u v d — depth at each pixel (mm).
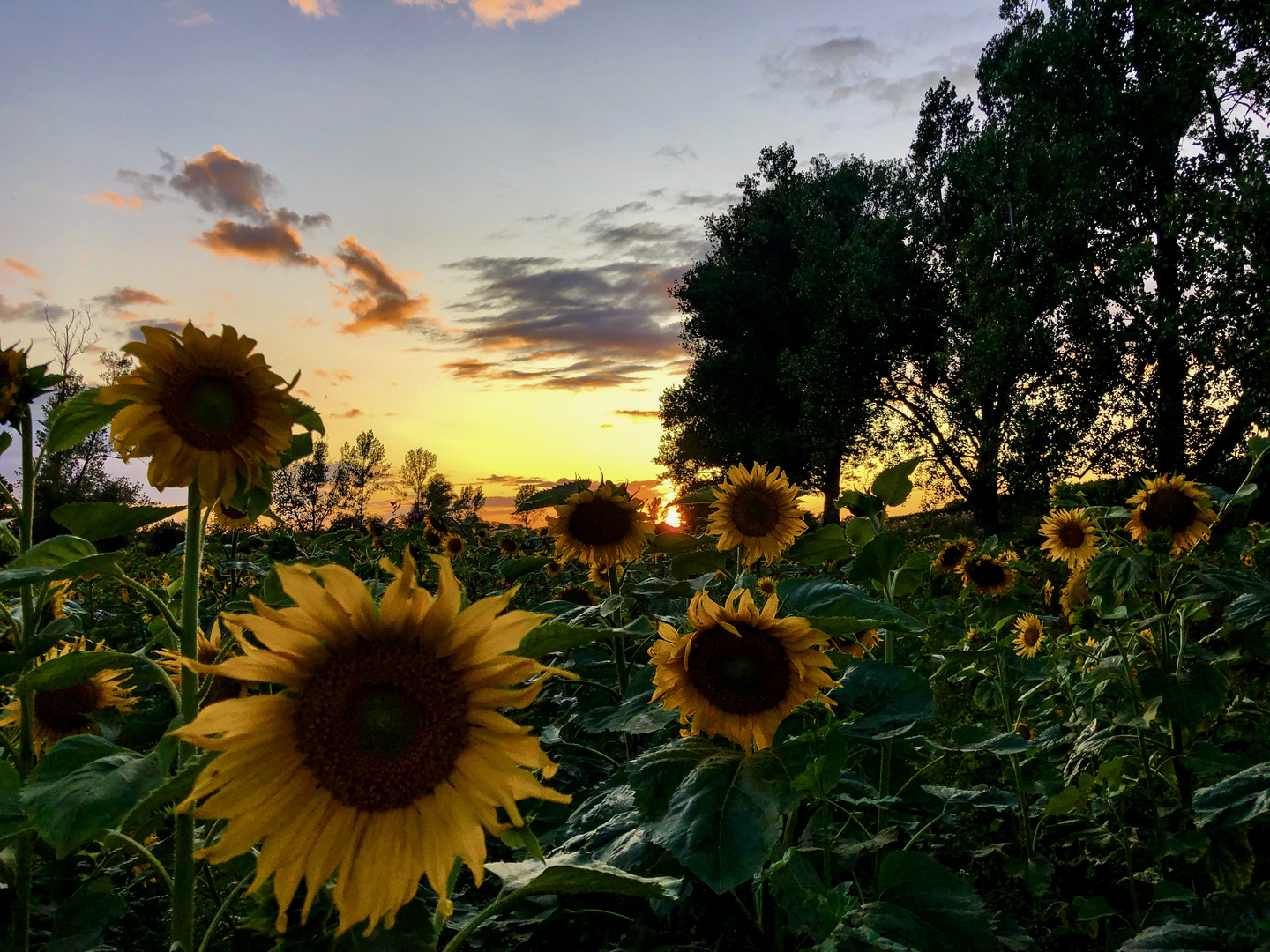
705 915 2426
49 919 2148
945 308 29453
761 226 37344
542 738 3324
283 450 2125
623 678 3541
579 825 2551
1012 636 4484
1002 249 25641
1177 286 22438
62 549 1706
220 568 6410
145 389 1918
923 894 2092
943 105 33219
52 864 2293
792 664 2236
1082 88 24219
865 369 31875
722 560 4410
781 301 37312
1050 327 24844
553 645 1583
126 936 2414
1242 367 20281
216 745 1304
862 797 2723
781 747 2027
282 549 5797
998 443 25391
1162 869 3186
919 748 3230
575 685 3930
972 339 25641
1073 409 23844
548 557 4480
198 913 2498
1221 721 4109
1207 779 3562
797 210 35656
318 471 31391
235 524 3490
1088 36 23719
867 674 2314
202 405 1941
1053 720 4316
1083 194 22625
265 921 1615
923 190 31422
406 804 1376
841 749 1963
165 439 1923
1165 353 22828
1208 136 23047
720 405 39344
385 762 1368
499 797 1360
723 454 39219
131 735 2297
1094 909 2930
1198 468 22406
